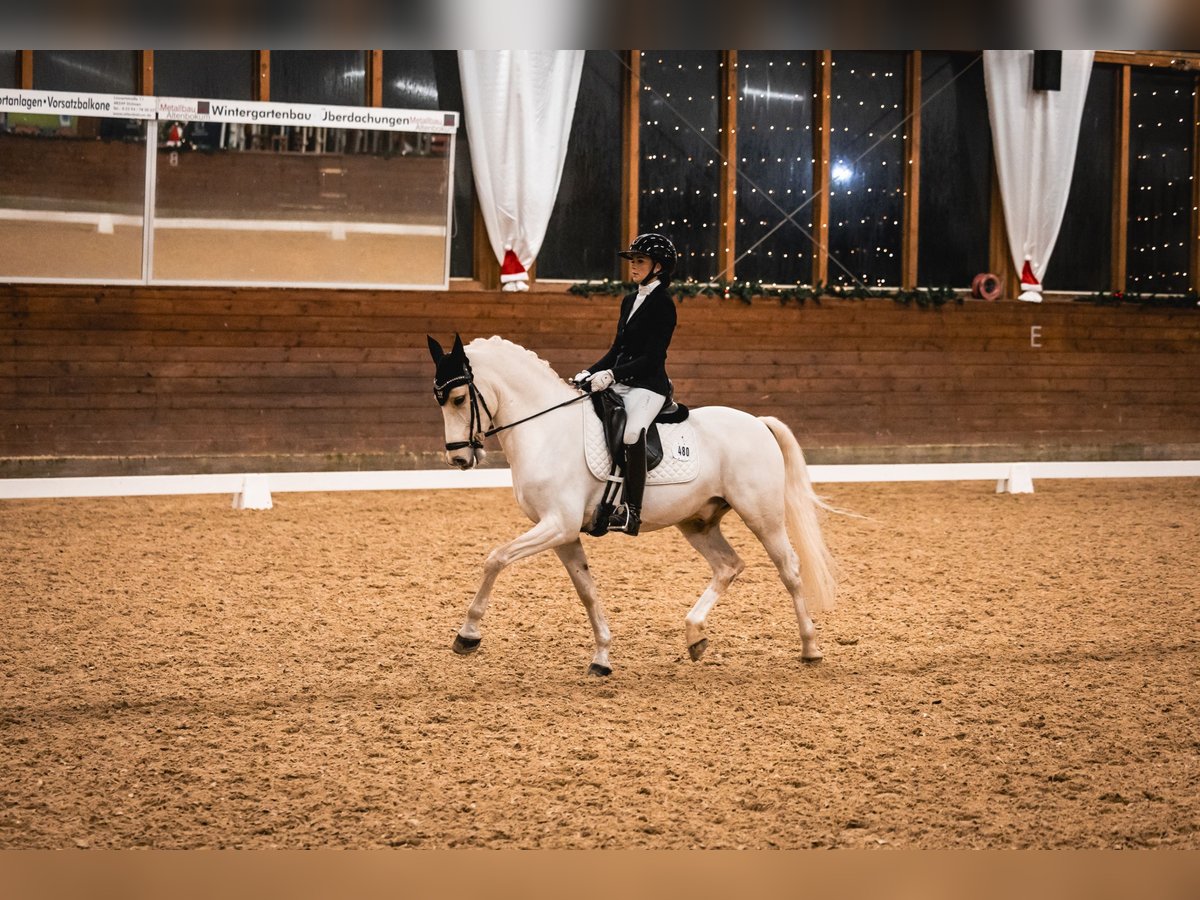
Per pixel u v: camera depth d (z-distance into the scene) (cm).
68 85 1175
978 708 477
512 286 1282
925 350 1417
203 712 467
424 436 1270
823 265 1398
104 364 1167
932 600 688
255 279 1215
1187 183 1542
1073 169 1491
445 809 367
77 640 576
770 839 344
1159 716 463
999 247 1457
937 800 376
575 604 670
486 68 1252
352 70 1262
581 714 468
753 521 528
